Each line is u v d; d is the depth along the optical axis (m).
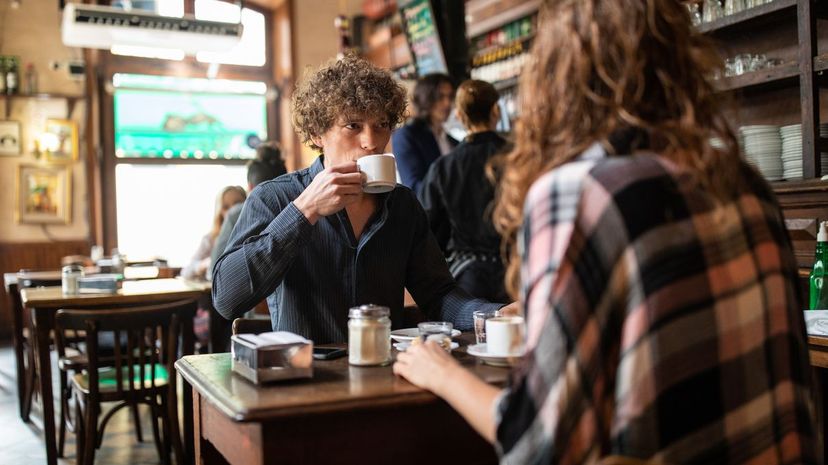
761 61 3.19
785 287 0.96
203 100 8.28
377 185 1.61
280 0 8.41
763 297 0.92
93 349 2.98
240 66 8.47
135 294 3.49
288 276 1.79
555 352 0.86
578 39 0.98
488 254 3.07
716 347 0.87
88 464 3.00
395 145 3.70
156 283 4.10
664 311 0.84
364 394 1.17
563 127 0.98
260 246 1.62
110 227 7.87
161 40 5.47
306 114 1.82
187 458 3.19
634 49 0.95
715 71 1.03
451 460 1.25
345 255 1.80
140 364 3.08
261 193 1.84
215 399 1.20
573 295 0.86
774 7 3.00
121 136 7.92
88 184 7.81
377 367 1.38
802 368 0.97
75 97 7.72
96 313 2.95
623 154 0.93
